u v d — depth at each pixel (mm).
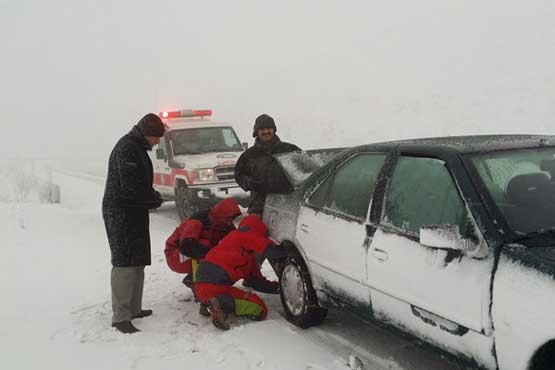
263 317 4977
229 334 4629
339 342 4340
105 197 4820
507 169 3227
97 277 6609
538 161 3352
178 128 11203
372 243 3615
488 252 2787
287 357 4082
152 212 12156
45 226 9555
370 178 3945
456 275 2908
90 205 13180
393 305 3418
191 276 5613
